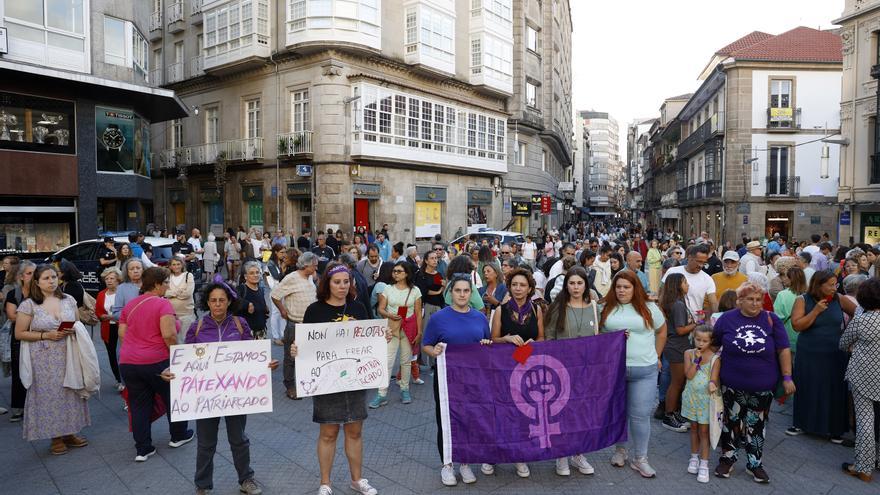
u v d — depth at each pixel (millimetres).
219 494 4926
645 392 5359
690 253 7246
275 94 25281
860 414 5223
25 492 4961
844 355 6039
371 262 10133
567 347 5262
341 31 23188
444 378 5152
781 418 6953
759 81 30906
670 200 50938
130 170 19172
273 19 25031
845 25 22312
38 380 5605
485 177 32125
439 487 5074
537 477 5309
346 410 4770
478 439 5113
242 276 7887
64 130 17172
